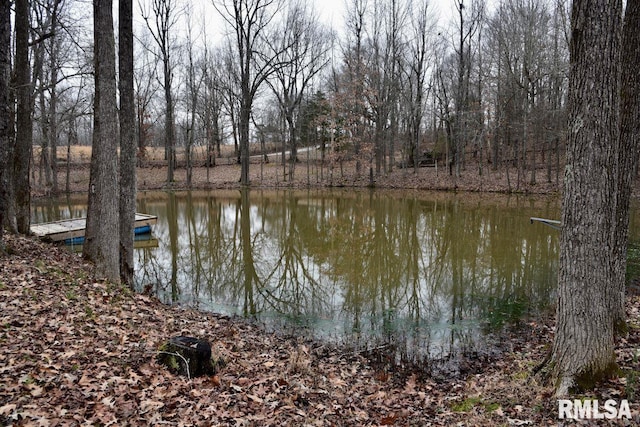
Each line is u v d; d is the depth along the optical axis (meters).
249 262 12.39
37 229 12.12
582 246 4.09
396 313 8.18
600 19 3.80
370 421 4.21
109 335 5.21
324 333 7.18
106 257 7.66
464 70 32.22
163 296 9.05
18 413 3.24
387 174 34.53
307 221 19.39
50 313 5.39
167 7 32.03
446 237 15.46
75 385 3.88
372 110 33.41
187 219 19.94
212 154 40.50
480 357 6.14
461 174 31.66
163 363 4.66
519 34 26.45
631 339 5.48
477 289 9.55
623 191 5.60
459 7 29.03
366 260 12.62
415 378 5.50
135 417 3.58
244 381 4.71
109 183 7.53
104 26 7.12
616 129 3.98
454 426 3.96
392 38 33.56
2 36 6.59
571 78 4.04
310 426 3.89
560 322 4.35
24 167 10.68
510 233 15.70
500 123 28.14
